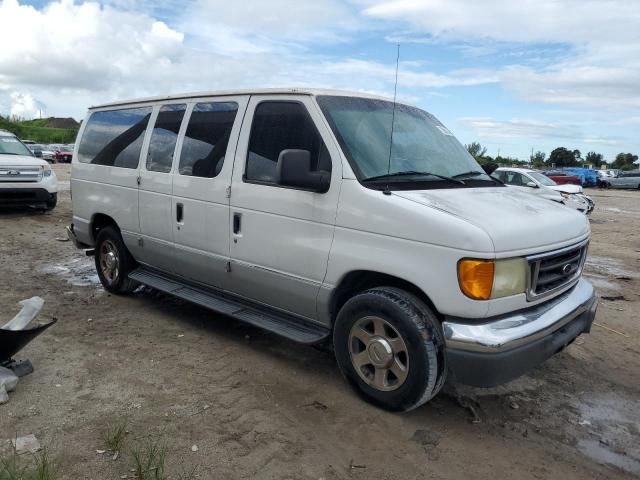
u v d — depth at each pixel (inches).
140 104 228.8
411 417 148.4
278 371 173.6
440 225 132.0
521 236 135.0
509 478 124.9
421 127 185.2
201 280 200.4
